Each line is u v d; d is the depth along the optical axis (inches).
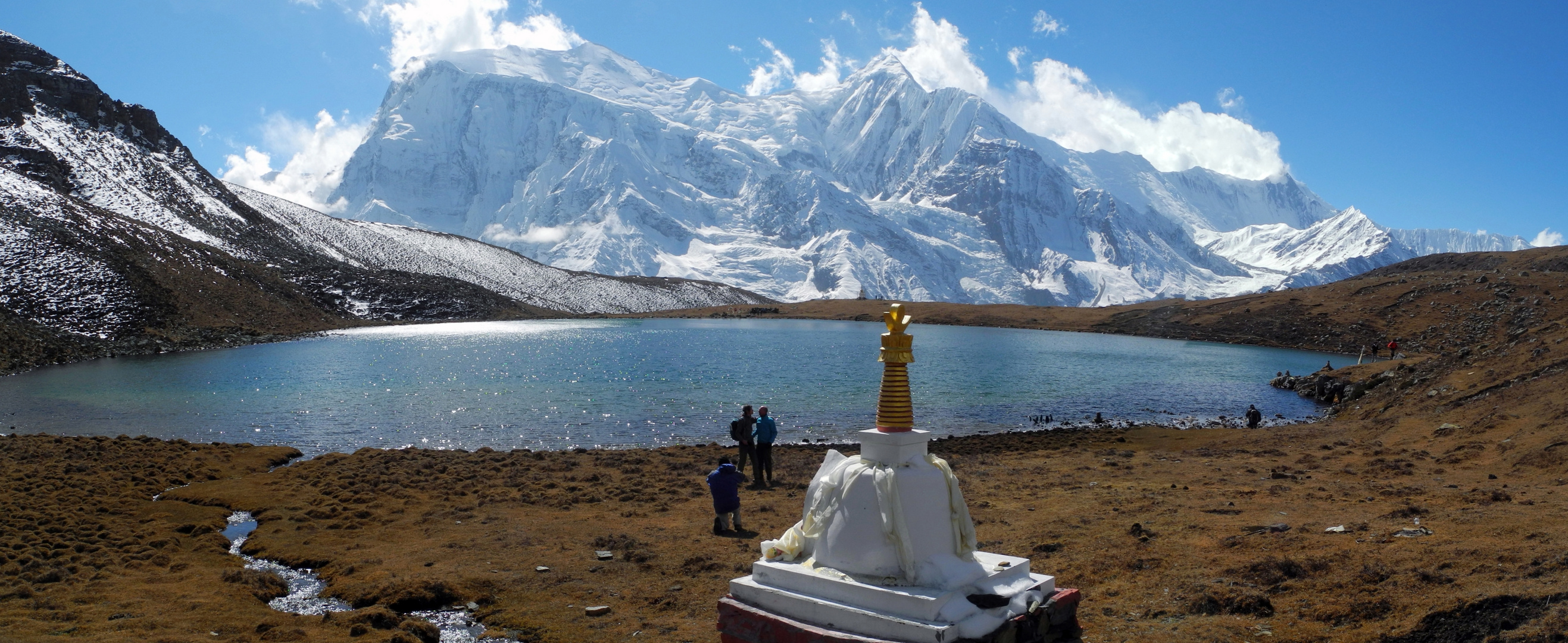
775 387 2012.8
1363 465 852.6
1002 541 574.2
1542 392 984.9
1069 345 3752.5
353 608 490.9
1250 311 4456.2
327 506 737.6
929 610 304.5
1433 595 394.3
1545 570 396.5
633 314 6545.3
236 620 455.8
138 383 2048.5
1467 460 822.5
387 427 1421.0
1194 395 2004.2
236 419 1491.1
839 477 344.8
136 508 726.5
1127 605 436.8
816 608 326.0
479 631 455.5
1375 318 3946.9
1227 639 383.9
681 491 799.1
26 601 476.7
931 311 6013.8
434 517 695.7
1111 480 815.7
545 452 1056.2
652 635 430.6
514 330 4670.3
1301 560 467.2
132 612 464.1
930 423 1535.4
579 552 585.0
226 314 4060.0
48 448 1013.8
